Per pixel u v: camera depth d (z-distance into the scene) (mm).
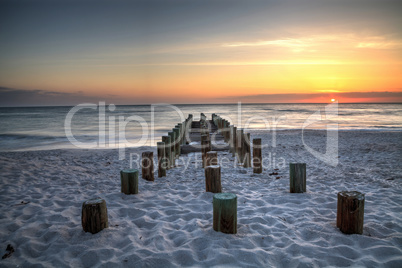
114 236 3012
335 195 4551
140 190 4852
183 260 2580
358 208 2961
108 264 2482
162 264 2510
